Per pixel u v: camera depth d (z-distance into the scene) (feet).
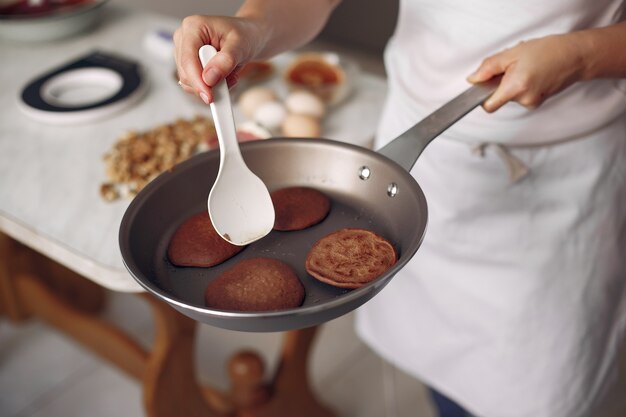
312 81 4.01
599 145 2.91
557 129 2.83
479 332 3.47
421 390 5.06
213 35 2.18
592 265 3.17
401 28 3.12
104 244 3.01
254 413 4.19
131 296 5.86
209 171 2.25
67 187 3.38
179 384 3.81
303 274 2.07
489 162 2.98
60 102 4.01
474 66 2.85
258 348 5.37
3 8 4.85
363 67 8.23
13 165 3.56
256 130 3.55
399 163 2.12
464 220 3.22
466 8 2.72
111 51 4.65
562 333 3.28
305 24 2.68
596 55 2.35
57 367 5.30
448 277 3.44
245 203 2.12
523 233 3.14
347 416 4.89
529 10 2.61
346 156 2.25
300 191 2.29
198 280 2.06
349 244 2.08
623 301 3.41
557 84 2.37
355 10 8.14
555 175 2.97
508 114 2.81
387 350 4.04
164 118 3.94
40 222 3.15
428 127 2.21
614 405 4.83
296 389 4.34
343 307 1.71
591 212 3.05
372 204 2.22
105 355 4.58
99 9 4.88
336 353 5.34
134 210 2.03
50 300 4.70
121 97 4.01
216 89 2.06
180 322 3.58
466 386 3.68
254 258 2.11
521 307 3.27
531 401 3.46
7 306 5.13
